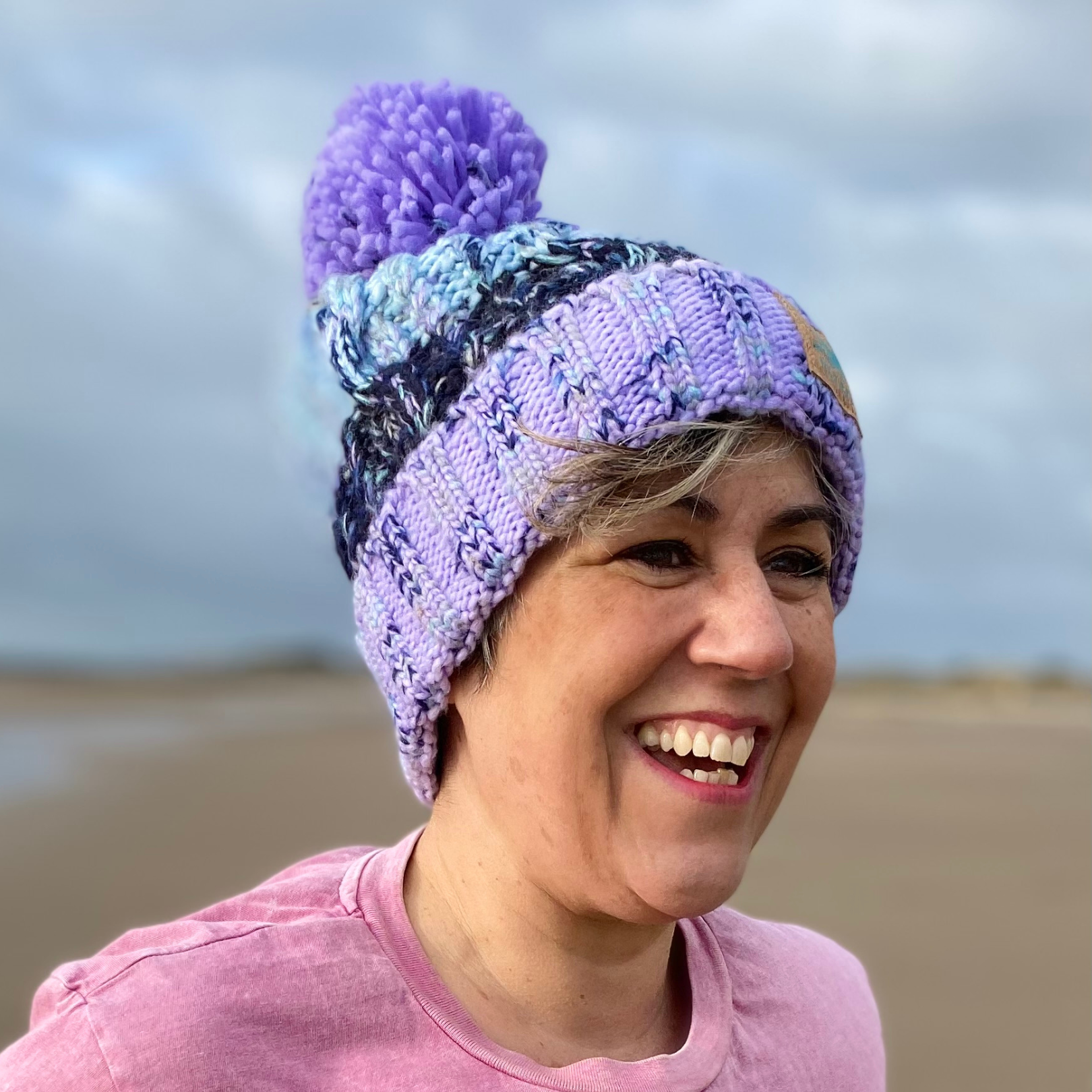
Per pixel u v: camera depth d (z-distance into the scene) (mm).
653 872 1284
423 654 1376
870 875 7527
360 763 13930
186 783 11773
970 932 6258
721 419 1303
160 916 6195
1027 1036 4824
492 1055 1279
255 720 21859
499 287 1356
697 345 1296
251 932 1318
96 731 18531
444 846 1452
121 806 10016
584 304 1319
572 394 1279
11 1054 1228
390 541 1388
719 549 1315
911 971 5609
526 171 1583
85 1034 1198
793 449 1361
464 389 1337
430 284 1396
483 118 1585
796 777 12742
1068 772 13820
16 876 6988
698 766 1337
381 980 1302
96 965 1313
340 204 1565
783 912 6586
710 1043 1437
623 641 1266
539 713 1301
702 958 1560
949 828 9320
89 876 7070
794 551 1405
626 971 1424
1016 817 10016
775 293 1422
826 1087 1554
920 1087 4336
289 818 9492
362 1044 1262
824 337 1438
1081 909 6766
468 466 1317
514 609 1322
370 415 1422
